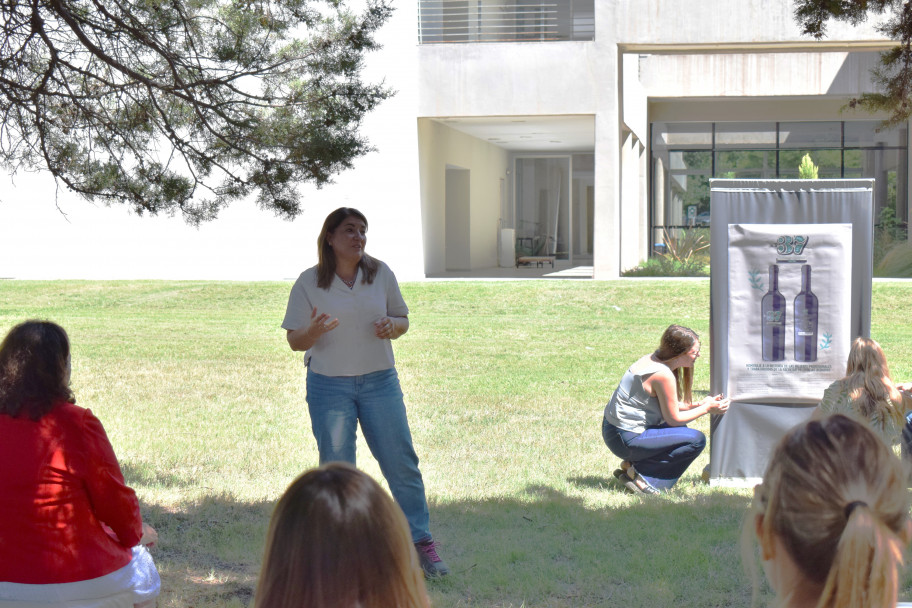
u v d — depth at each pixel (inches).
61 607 119.4
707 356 594.2
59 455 119.1
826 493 54.7
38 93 308.2
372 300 200.8
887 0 381.7
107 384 482.3
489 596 189.5
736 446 290.7
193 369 534.9
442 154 1046.4
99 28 312.3
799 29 851.4
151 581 133.6
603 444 347.6
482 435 362.0
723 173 1272.1
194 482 289.4
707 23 872.3
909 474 58.1
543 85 912.3
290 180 306.2
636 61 1116.5
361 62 315.9
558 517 248.4
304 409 421.7
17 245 1026.1
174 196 309.4
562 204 1384.1
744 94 1190.3
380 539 63.1
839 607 53.1
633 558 210.5
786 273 285.1
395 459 201.9
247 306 831.1
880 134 1218.6
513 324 715.4
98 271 1021.2
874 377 231.5
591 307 777.6
